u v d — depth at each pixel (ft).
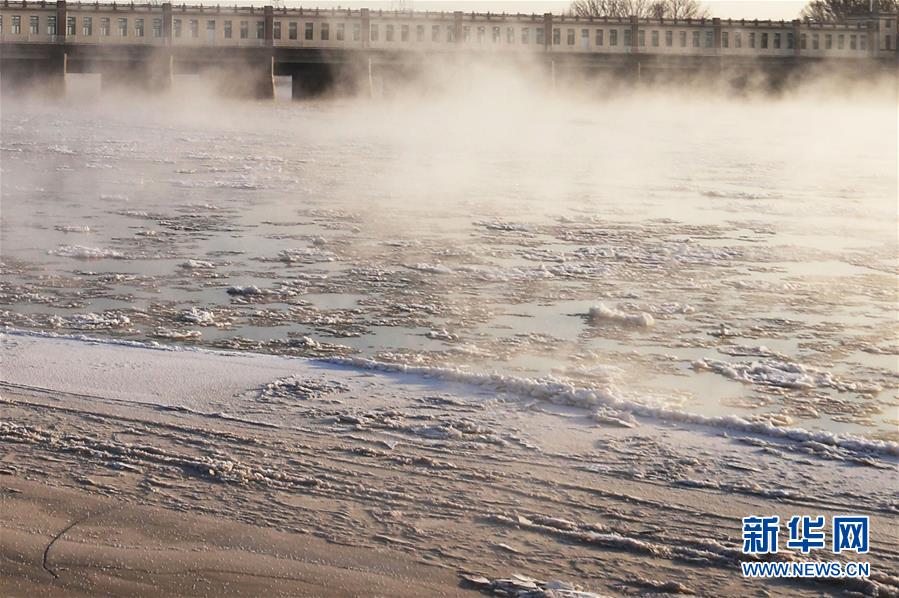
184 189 102.32
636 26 349.00
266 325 46.55
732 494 25.96
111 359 37.32
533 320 47.85
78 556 22.57
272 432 29.89
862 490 26.23
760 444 29.25
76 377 34.91
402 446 28.89
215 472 26.96
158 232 74.74
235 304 50.93
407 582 21.63
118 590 21.29
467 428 30.25
